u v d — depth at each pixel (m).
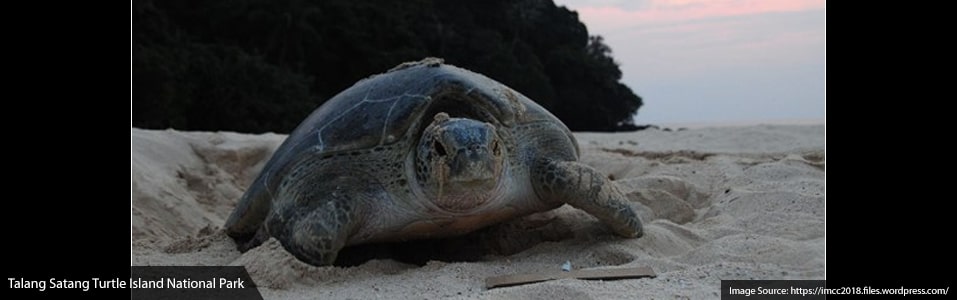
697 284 3.56
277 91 24.66
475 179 4.02
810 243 4.10
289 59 27.92
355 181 4.37
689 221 5.60
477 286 3.81
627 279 3.73
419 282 3.92
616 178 7.61
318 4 28.44
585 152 8.80
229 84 23.47
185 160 7.52
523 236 5.00
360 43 28.59
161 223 5.93
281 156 4.83
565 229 5.00
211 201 6.99
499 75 31.23
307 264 4.08
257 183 4.89
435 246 4.88
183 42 24.47
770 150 9.07
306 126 5.00
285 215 4.38
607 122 35.25
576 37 36.97
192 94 22.80
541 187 4.60
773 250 4.01
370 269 4.23
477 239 4.95
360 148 4.41
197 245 4.99
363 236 4.43
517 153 4.60
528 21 35.25
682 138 11.26
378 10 29.33
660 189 6.16
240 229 5.01
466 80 4.54
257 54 26.23
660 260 4.04
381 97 4.61
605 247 4.44
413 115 4.38
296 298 3.75
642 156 8.94
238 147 8.15
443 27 31.95
